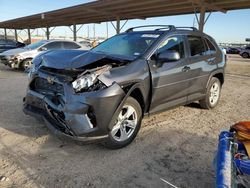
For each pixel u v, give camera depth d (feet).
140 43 15.57
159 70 14.64
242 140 8.84
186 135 15.48
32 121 16.62
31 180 10.43
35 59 15.35
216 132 16.14
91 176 10.86
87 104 11.51
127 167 11.66
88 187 10.12
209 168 11.81
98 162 11.99
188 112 20.10
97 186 10.21
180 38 16.88
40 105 13.25
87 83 11.71
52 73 12.94
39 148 13.10
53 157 12.28
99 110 11.69
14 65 40.96
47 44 43.01
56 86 12.60
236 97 26.32
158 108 15.39
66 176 10.79
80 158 12.29
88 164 11.78
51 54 14.84
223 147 8.15
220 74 21.08
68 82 12.01
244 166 7.88
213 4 49.19
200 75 18.31
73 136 11.78
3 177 10.49
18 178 10.52
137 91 13.73
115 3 53.93
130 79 12.91
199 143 14.42
